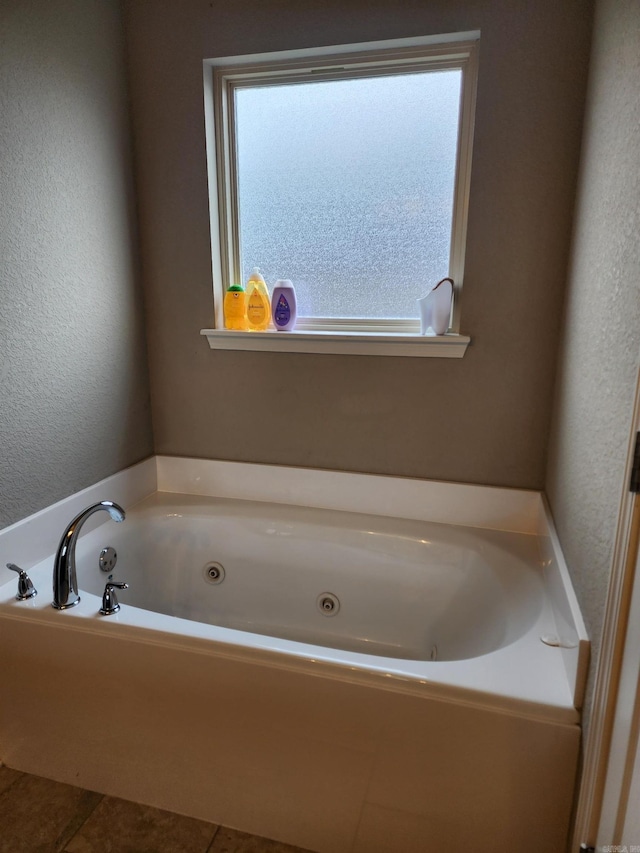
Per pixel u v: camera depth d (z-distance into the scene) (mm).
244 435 2016
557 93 1506
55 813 1354
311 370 1886
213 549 1952
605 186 1132
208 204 1852
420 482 1857
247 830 1306
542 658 1172
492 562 1654
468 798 1113
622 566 836
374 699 1116
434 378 1781
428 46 1622
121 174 1820
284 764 1220
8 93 1372
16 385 1464
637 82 930
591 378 1157
